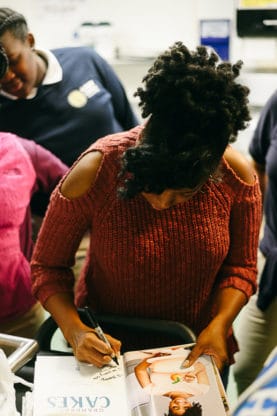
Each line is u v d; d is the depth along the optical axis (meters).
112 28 3.14
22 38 1.87
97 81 2.14
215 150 1.03
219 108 1.00
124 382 1.06
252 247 1.31
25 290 1.61
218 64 1.04
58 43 3.20
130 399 1.02
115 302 1.32
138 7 3.16
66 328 1.21
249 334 1.92
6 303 1.58
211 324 1.23
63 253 1.28
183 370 1.08
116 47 3.21
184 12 3.14
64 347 1.72
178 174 0.99
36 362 1.12
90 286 1.38
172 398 1.01
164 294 1.27
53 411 0.99
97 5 3.15
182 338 1.23
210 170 1.05
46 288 1.28
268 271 1.76
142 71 3.22
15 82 1.90
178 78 0.99
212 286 1.34
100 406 1.01
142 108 1.04
